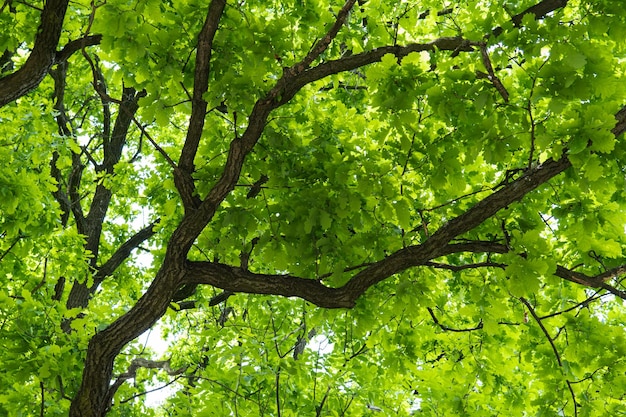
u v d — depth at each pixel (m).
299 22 5.70
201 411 6.20
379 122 5.39
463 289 5.81
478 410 6.09
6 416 4.91
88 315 5.64
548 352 5.36
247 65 4.55
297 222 4.81
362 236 5.01
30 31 5.30
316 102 6.52
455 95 4.09
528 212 5.04
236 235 4.80
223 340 6.69
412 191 5.02
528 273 4.28
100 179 9.41
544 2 4.48
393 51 4.71
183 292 8.16
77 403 4.73
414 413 6.60
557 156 3.93
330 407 6.91
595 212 4.81
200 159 5.26
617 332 4.90
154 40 4.44
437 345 6.65
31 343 4.76
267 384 6.87
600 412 5.09
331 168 4.75
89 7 4.73
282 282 4.86
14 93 4.54
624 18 3.91
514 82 5.16
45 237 6.42
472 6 5.09
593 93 3.96
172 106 4.71
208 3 4.54
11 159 6.46
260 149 5.04
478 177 5.60
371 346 6.03
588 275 5.12
